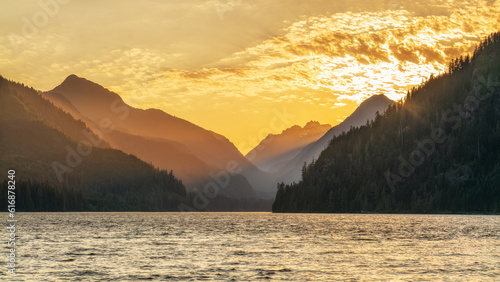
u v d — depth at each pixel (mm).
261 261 99688
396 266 93688
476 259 101688
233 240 142000
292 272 88062
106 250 116938
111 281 81062
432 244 128500
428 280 81375
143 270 90125
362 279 82188
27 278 83062
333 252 112875
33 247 121750
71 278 83125
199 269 91062
